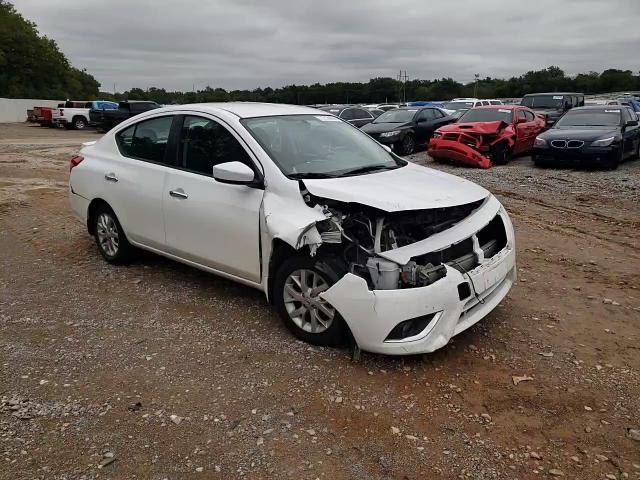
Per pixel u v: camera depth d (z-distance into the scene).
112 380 3.53
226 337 4.11
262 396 3.34
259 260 4.14
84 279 5.36
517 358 3.82
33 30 64.44
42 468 2.73
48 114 34.44
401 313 3.42
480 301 3.87
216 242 4.42
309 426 3.06
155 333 4.18
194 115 4.80
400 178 4.27
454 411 3.20
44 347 3.96
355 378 3.54
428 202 3.69
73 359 3.79
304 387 3.43
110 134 5.71
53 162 15.17
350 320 3.55
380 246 3.66
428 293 3.44
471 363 3.74
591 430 3.03
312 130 4.84
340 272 3.67
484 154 14.16
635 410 3.21
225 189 4.33
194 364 3.72
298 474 2.69
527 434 3.00
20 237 6.91
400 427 3.05
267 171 4.12
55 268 5.70
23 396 3.34
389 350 3.50
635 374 3.61
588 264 5.88
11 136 26.62
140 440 2.95
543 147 13.16
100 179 5.53
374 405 3.25
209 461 2.78
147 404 3.27
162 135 5.04
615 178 11.71
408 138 17.53
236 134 4.42
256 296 4.89
